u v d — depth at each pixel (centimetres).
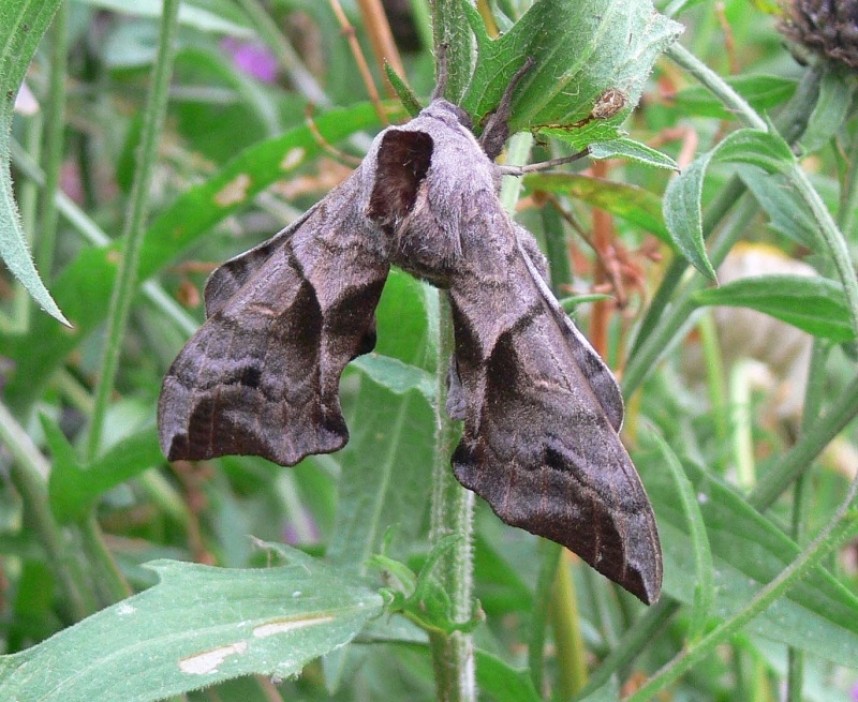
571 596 29
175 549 38
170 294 43
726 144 23
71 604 30
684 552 26
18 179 39
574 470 22
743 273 35
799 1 27
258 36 48
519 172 23
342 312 23
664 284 28
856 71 26
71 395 39
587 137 22
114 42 43
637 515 22
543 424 22
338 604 23
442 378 23
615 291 30
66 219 35
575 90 22
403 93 23
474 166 22
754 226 43
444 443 23
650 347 27
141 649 22
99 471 28
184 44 45
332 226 23
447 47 23
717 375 37
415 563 29
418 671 32
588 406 22
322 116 30
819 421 26
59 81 32
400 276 26
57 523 30
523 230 23
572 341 23
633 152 22
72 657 22
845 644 25
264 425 23
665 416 36
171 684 22
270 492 40
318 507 38
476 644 29
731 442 35
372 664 34
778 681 33
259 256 24
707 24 36
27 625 32
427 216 22
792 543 25
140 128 40
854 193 27
